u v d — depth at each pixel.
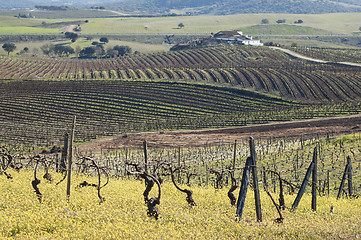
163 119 83.25
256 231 14.82
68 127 76.62
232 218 16.06
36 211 14.69
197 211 16.81
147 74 133.12
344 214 19.23
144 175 16.81
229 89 103.69
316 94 98.69
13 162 23.47
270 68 125.56
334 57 159.50
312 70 122.38
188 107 91.56
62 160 25.14
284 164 36.31
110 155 47.72
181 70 133.12
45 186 18.52
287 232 15.05
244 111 87.94
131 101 96.00
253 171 16.33
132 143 60.94
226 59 161.50
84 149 57.72
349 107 81.56
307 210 19.20
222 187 23.08
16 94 101.06
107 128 75.75
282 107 89.00
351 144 43.62
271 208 19.00
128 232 12.88
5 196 16.06
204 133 67.38
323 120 69.69
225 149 47.84
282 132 63.00
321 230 15.62
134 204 16.69
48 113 87.19
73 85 110.12
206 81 115.69
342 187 23.31
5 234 12.62
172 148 53.47
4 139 66.25
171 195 19.42
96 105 93.12
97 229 13.17
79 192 18.31
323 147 44.12
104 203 16.47
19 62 168.62
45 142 64.62
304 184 18.95
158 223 14.62
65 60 187.38
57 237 12.48
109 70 149.50
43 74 143.62
